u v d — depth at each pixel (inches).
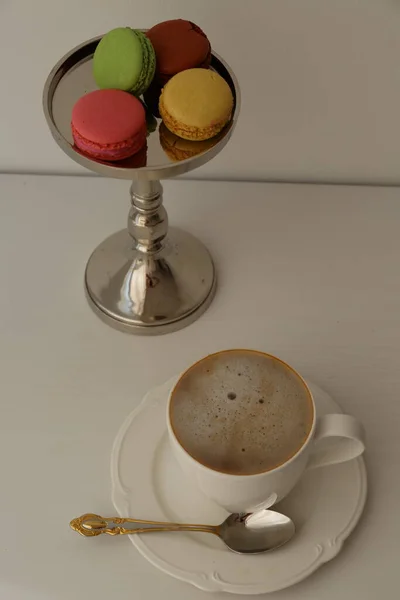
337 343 26.9
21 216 31.9
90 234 31.2
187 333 27.3
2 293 28.7
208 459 19.2
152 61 23.4
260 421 20.0
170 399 20.5
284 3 26.5
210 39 28.0
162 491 22.1
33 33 27.9
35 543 21.6
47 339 27.1
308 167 33.2
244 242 30.8
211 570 20.1
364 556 21.2
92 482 23.0
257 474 18.7
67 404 25.0
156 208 27.2
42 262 30.0
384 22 27.0
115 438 23.6
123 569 21.0
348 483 22.1
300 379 20.9
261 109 30.4
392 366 26.1
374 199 32.7
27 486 22.9
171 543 20.7
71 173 34.2
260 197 32.7
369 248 30.6
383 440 23.8
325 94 29.7
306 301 28.5
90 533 21.2
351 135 31.5
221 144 22.9
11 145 32.6
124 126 21.8
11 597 20.6
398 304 28.4
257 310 28.1
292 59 28.4
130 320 27.3
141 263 28.4
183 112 22.3
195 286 28.4
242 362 21.4
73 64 25.6
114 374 26.0
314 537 20.9
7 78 29.5
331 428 19.6
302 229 31.4
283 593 20.4
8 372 26.0
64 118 23.7
